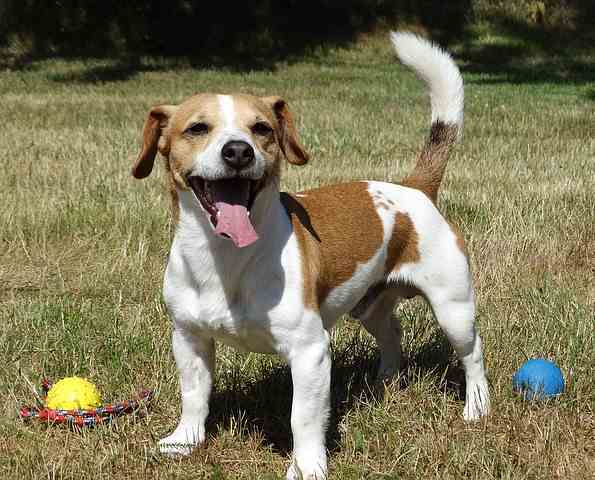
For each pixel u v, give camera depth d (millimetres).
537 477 1636
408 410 1809
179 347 1668
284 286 1589
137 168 1668
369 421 1778
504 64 8320
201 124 1576
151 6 9195
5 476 1643
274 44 9188
